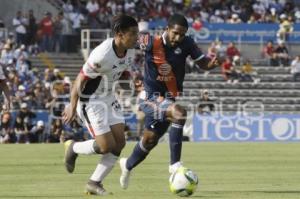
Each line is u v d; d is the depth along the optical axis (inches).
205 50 4448.8
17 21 4202.8
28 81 3715.6
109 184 1477.6
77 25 4362.7
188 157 2281.0
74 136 3161.9
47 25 4205.2
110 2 4552.2
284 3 4869.6
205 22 4475.9
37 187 1409.9
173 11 4658.0
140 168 1857.8
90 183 1272.1
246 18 4761.3
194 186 1240.8
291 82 4261.8
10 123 3186.5
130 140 3336.6
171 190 1251.8
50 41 4227.4
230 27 4483.3
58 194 1282.0
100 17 4480.8
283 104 4116.6
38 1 4512.8
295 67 4279.0
